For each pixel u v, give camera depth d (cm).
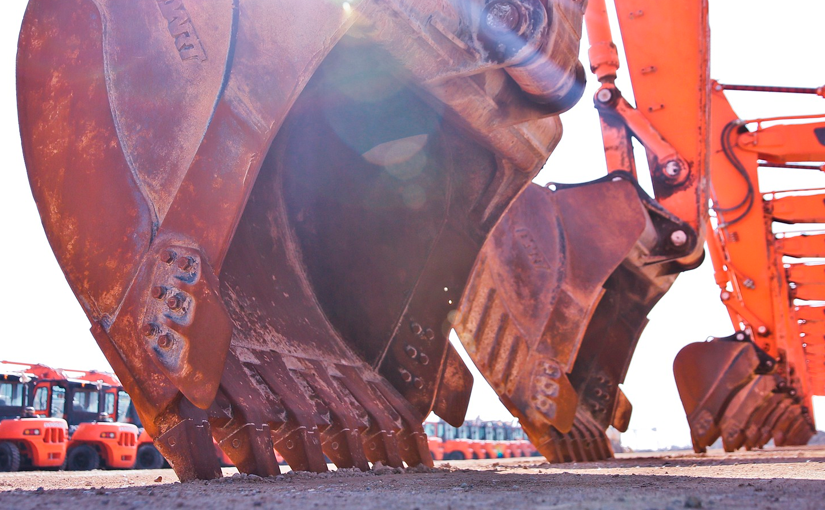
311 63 387
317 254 646
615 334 1111
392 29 452
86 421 1403
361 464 483
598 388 1091
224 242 362
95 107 400
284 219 635
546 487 330
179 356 351
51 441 1167
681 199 1051
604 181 910
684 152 1052
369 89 599
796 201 1570
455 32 471
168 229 368
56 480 528
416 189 667
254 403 405
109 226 382
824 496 270
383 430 535
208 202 367
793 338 1997
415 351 649
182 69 388
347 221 661
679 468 602
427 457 605
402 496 269
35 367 1366
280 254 614
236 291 498
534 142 660
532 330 885
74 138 401
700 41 1049
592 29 1108
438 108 568
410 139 662
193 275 357
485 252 916
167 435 357
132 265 371
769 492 291
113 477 609
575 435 948
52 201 400
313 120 633
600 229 897
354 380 570
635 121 1072
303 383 485
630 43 1084
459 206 680
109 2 413
